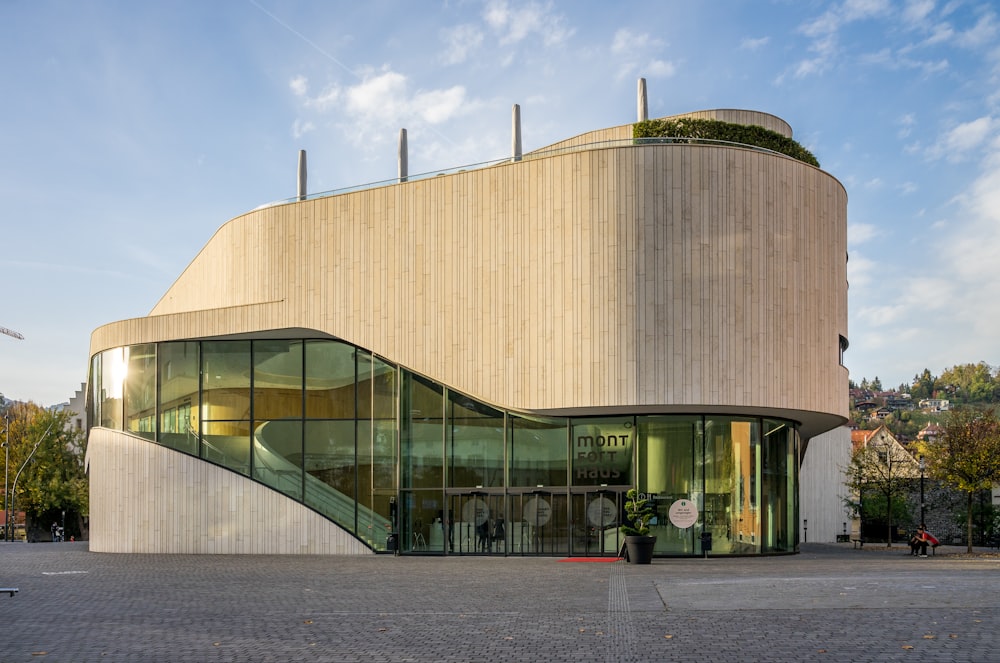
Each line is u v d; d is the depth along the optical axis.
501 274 32.72
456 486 33.19
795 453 35.75
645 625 13.66
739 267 31.50
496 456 33.00
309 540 34.06
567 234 31.95
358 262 34.44
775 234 32.19
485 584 20.83
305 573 24.41
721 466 32.19
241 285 36.44
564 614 15.14
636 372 30.95
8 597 18.48
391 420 34.19
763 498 33.03
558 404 31.61
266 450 34.94
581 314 31.59
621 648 11.84
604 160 31.77
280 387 35.22
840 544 51.09
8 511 78.31
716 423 32.28
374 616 15.28
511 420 33.00
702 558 31.23
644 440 32.19
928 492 56.38
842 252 35.34
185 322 35.50
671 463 32.06
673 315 31.08
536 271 32.28
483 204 33.12
